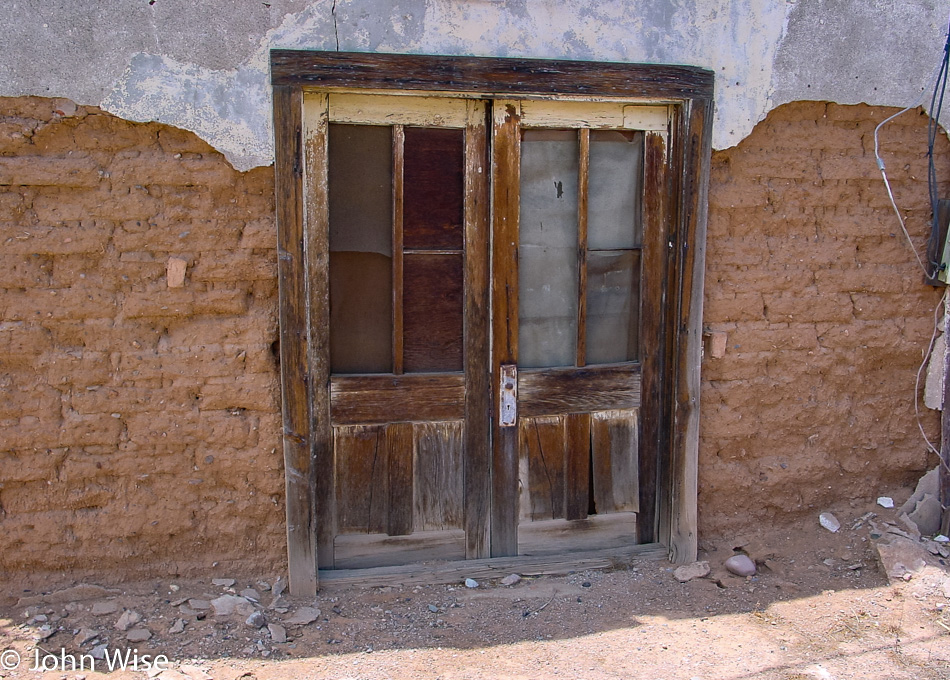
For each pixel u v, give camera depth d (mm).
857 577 4293
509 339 4137
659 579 4285
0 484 3713
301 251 3736
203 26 3545
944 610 3967
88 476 3787
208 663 3463
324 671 3445
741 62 4105
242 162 3674
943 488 4652
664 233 4266
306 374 3822
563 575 4312
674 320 4262
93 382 3732
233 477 3916
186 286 3750
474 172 3996
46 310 3648
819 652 3648
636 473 4434
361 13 3660
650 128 4168
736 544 4488
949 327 4590
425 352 4098
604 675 3459
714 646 3688
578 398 4285
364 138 3891
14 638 3531
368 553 4168
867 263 4477
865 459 4660
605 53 3936
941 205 4477
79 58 3490
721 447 4422
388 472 4121
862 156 4379
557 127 4059
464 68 3762
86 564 3848
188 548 3941
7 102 3486
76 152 3590
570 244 4211
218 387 3828
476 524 4262
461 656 3598
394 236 3947
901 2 4277
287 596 3969
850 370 4535
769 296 4355
